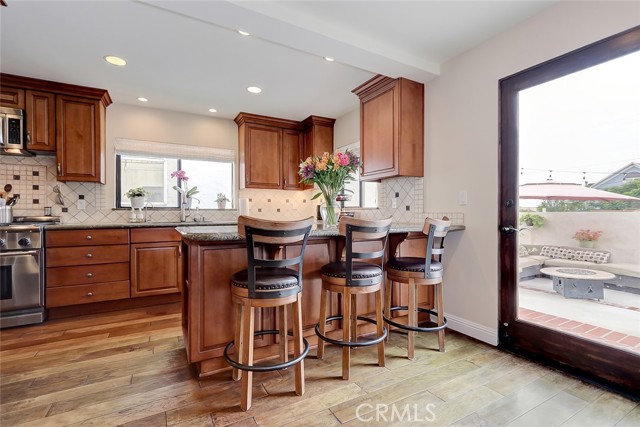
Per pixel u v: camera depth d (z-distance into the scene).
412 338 2.09
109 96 3.40
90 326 2.69
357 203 3.93
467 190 2.50
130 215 3.67
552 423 1.46
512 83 2.21
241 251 1.94
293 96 3.50
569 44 1.91
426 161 2.87
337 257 2.29
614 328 1.80
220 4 1.78
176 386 1.75
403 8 1.98
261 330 2.05
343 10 2.00
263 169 4.20
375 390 1.72
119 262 3.10
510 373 1.90
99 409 1.55
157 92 3.35
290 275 1.73
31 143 2.97
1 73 2.83
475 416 1.51
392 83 2.84
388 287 2.31
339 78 3.04
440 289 2.20
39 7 1.95
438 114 2.75
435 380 1.82
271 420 1.48
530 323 2.13
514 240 2.22
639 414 1.52
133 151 3.73
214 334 1.86
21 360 2.06
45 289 2.80
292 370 1.92
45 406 1.57
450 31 2.25
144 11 2.00
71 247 2.89
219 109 3.92
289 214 4.63
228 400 1.63
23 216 3.16
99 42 2.37
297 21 2.01
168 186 4.04
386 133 2.90
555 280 2.04
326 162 2.36
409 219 3.02
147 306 3.29
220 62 2.71
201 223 3.54
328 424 1.45
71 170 3.14
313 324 2.19
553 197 2.04
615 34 1.72
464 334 2.51
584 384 1.78
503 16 2.08
